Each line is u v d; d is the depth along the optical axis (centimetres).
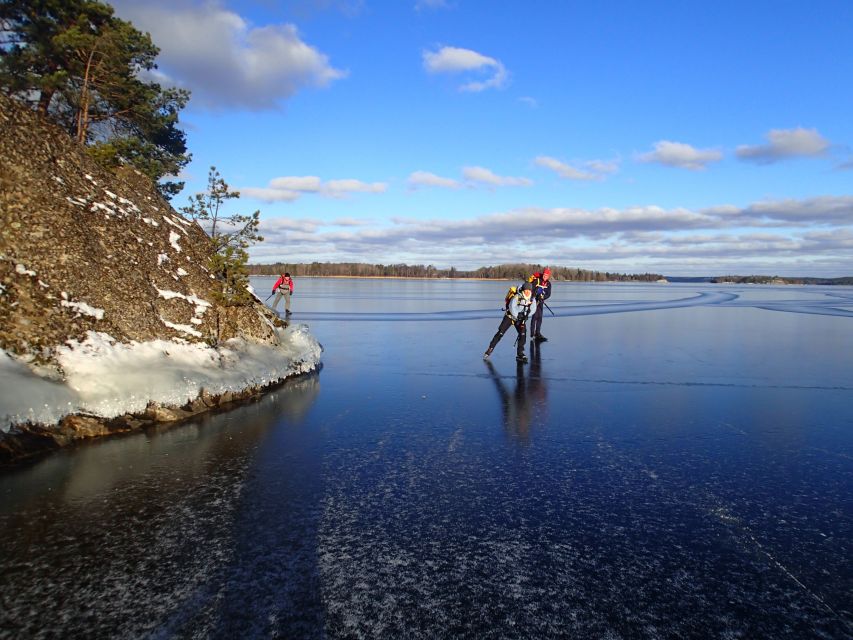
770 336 1554
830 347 1321
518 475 481
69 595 294
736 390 838
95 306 746
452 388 852
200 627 266
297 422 656
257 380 841
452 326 1788
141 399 654
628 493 441
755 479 474
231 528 374
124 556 336
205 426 639
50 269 731
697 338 1505
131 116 1934
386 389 845
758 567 329
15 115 867
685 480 471
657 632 266
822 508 415
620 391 831
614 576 316
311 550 343
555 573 319
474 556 337
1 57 1614
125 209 952
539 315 1345
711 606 288
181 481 464
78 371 643
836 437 596
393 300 3409
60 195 833
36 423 551
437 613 279
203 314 902
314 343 1106
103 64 1766
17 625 268
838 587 309
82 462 511
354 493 438
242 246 1062
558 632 265
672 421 661
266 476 476
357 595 294
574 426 639
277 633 262
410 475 479
